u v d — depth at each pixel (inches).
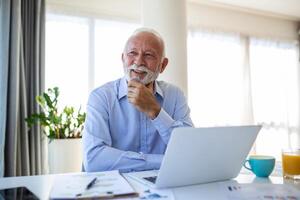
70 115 92.6
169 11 94.0
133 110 47.2
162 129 42.8
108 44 117.3
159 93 51.5
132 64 47.1
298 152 33.8
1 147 82.4
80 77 111.9
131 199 23.9
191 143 26.6
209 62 135.9
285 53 158.7
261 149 147.9
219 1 135.0
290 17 157.5
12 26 87.0
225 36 140.5
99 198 23.6
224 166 30.5
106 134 43.7
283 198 24.5
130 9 121.0
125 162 37.0
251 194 25.8
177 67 93.8
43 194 25.3
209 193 26.3
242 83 143.7
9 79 86.5
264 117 150.0
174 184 28.1
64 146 89.0
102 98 46.8
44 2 97.9
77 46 111.6
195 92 132.3
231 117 139.5
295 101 159.8
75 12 110.5
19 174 87.7
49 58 106.3
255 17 151.3
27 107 93.1
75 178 29.7
